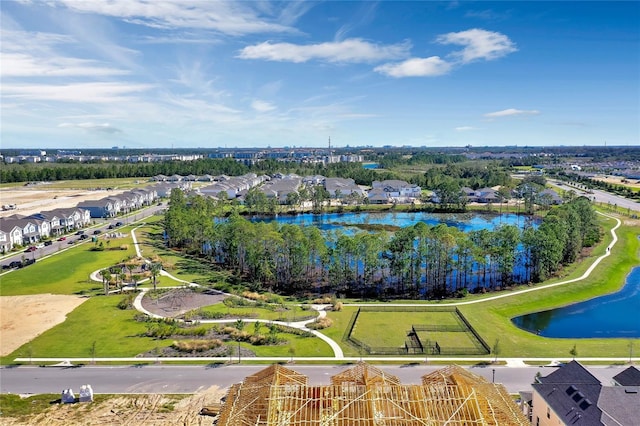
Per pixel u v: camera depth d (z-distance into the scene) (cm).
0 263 12081
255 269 10956
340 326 8012
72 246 14025
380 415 4209
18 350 7019
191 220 14100
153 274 9931
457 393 4450
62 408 5450
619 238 14712
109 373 6316
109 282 10362
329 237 12575
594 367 6456
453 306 9088
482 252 10056
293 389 4519
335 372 6303
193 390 5862
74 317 8294
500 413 4319
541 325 8525
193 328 7738
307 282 10738
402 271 10162
